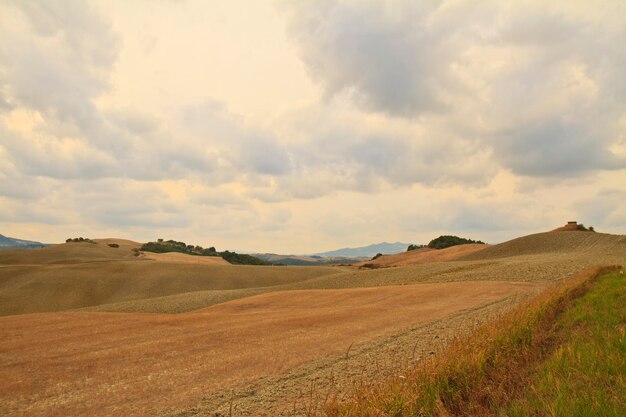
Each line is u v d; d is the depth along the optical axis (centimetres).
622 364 637
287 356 1161
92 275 9144
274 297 3509
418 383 620
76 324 1936
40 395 854
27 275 8950
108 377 980
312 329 1648
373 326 1667
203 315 2344
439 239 18762
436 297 2756
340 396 774
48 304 7519
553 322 1157
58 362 1147
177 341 1442
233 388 874
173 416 723
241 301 3378
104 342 1452
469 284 3525
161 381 938
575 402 512
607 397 523
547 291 1878
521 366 751
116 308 4606
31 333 1670
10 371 1050
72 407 779
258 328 1716
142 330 1725
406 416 535
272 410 736
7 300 7456
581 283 2059
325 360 1100
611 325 980
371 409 538
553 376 623
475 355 730
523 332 912
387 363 1022
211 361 1123
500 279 3997
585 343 818
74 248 15262
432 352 1095
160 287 8700
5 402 812
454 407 594
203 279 9512
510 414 542
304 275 10619
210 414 729
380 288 3744
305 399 783
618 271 2792
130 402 800
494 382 654
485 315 1677
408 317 1888
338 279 7244
